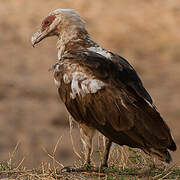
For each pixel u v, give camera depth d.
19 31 28.78
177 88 24.22
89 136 8.88
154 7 31.73
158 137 8.08
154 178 8.47
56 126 19.95
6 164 9.32
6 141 18.64
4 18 29.92
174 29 29.53
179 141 19.08
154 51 27.94
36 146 18.22
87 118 8.59
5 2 31.83
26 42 27.94
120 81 8.40
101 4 31.48
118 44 28.23
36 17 30.22
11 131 19.56
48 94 22.92
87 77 8.49
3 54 26.48
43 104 21.97
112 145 9.13
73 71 8.62
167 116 21.17
